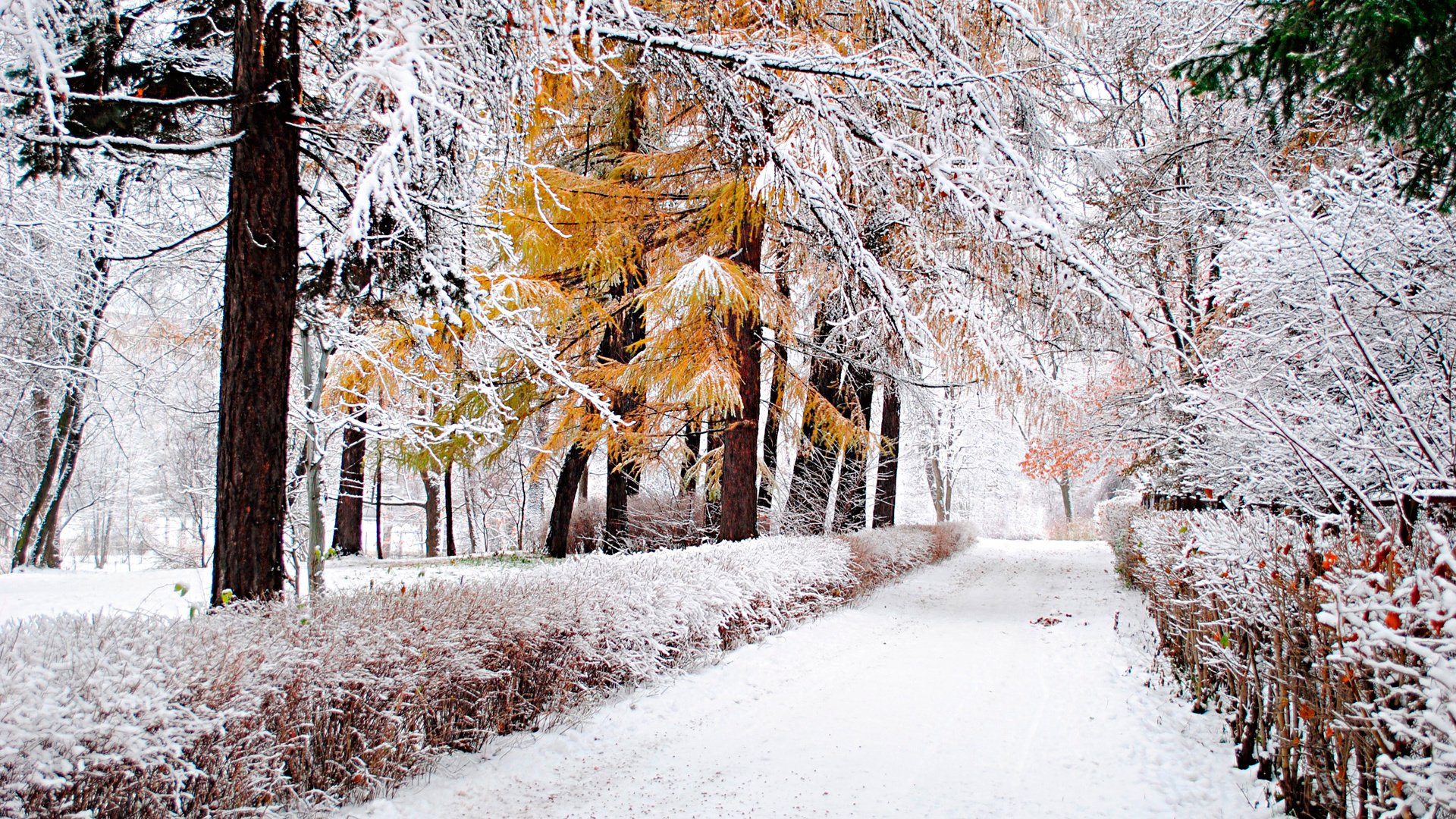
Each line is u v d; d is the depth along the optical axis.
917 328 8.22
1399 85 3.86
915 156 6.93
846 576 10.76
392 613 4.33
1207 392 5.88
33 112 4.73
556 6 4.54
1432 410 4.63
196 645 3.33
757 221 9.23
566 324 12.73
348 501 19.31
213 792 3.12
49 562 18.28
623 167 10.41
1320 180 5.96
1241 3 7.64
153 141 5.47
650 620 6.05
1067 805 3.72
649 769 4.37
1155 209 10.71
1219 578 4.47
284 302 4.89
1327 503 6.00
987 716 5.33
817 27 8.79
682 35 6.35
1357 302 5.27
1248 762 4.06
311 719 3.59
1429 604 2.23
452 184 5.53
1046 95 10.73
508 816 3.71
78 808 2.68
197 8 5.41
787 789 4.04
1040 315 9.44
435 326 7.18
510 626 4.74
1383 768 2.48
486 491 27.53
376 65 3.29
